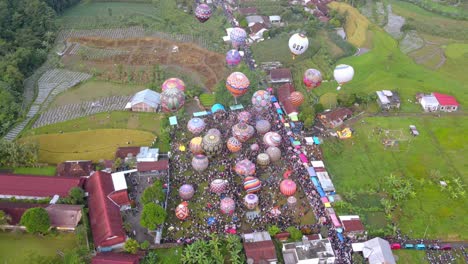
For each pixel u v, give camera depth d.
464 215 107.75
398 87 159.00
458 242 101.00
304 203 109.19
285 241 98.06
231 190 111.31
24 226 95.38
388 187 115.44
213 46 185.00
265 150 123.94
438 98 148.88
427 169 121.94
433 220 106.00
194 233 99.75
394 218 106.50
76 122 136.50
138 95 146.12
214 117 139.12
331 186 112.56
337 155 126.81
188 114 142.12
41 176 109.50
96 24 198.25
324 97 151.12
